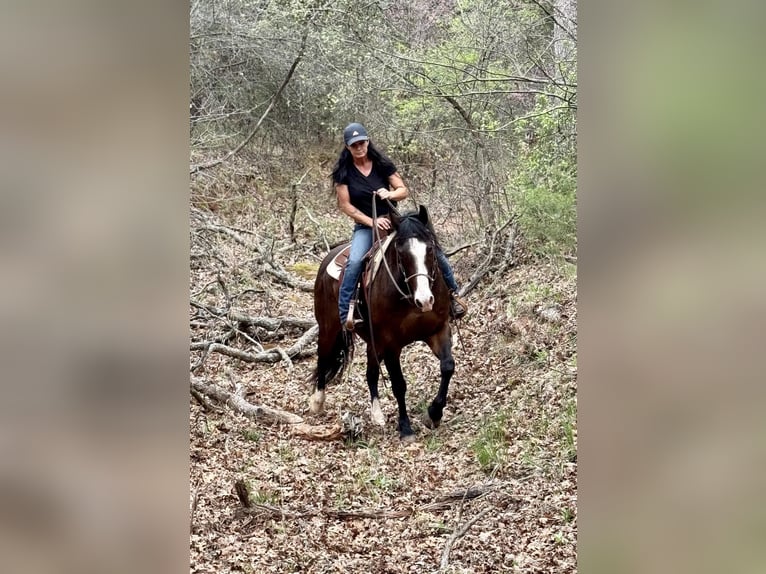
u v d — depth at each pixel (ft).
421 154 40.86
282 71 42.78
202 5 39.40
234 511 16.52
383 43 39.52
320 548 15.17
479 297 29.50
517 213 27.81
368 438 21.52
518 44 31.48
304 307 32.83
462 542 14.82
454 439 20.53
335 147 47.47
